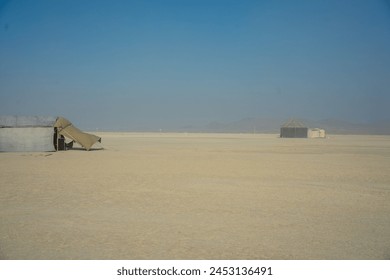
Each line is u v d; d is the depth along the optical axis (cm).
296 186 2622
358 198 2211
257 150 6369
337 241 1405
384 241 1409
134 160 4388
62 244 1360
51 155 4997
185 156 5022
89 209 1883
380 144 8925
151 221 1666
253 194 2311
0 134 5459
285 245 1357
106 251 1289
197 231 1516
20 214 1777
